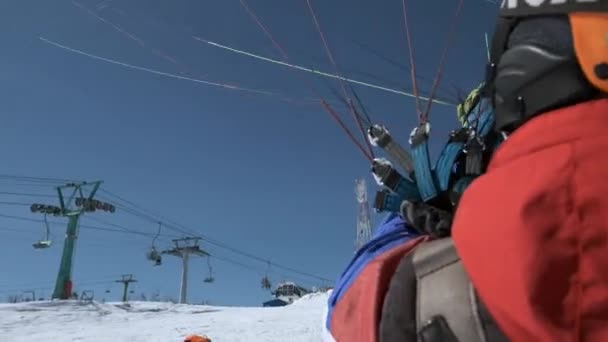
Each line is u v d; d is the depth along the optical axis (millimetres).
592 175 790
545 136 858
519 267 790
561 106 892
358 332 1062
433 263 968
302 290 60812
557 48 903
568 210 792
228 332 19250
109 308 30578
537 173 828
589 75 863
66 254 42094
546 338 765
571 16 890
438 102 1543
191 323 22438
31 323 24969
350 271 1240
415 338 950
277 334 18516
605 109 834
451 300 917
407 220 1216
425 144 1238
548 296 779
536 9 927
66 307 30062
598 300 760
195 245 61406
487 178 898
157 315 28297
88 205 44500
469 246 870
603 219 772
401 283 995
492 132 1271
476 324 878
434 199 1251
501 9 1005
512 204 825
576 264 777
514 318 800
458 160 1323
